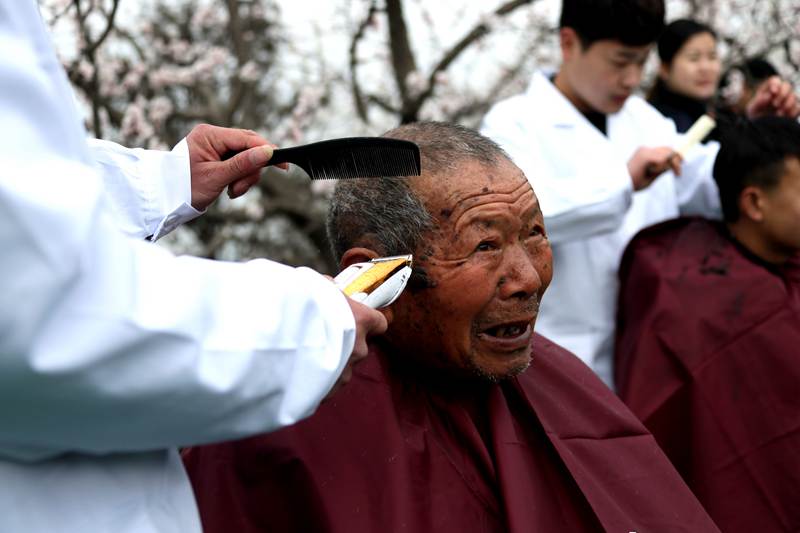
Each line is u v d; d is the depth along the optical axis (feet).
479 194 5.35
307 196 19.52
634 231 10.01
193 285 3.91
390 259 5.02
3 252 3.44
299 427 5.46
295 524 5.33
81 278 3.59
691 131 9.23
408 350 5.62
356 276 4.83
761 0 17.67
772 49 17.67
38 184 3.53
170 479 4.48
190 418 3.94
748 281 8.72
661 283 8.88
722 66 17.70
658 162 9.16
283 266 4.38
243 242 20.43
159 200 5.83
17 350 3.47
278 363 4.11
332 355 4.29
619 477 5.94
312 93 18.01
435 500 5.46
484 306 5.39
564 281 9.67
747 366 8.50
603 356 9.71
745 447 8.33
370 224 5.52
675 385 8.59
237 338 4.00
